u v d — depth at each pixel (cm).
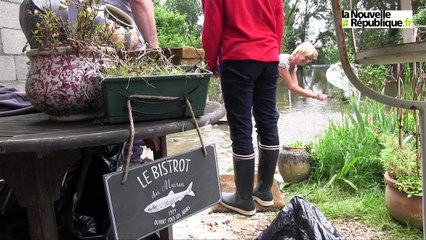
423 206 100
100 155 120
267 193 213
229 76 189
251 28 186
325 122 466
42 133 80
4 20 218
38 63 96
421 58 90
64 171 85
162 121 90
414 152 195
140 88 86
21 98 132
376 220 196
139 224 82
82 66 95
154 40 166
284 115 585
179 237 184
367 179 244
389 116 262
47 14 95
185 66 103
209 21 185
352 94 307
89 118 101
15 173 80
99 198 117
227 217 208
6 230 106
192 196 92
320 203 224
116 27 109
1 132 83
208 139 423
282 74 286
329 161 253
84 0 97
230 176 244
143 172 83
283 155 257
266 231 101
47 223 83
